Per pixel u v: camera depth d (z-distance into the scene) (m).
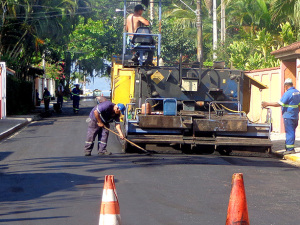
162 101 25.27
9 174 18.00
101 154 23.03
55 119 48.06
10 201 13.67
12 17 57.25
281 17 49.59
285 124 23.45
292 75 34.19
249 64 46.84
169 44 67.69
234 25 74.31
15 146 27.03
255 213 12.42
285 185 16.19
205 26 79.19
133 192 14.74
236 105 25.53
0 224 11.33
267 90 37.38
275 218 11.95
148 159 21.44
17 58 64.06
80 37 98.69
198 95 25.22
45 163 20.50
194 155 23.09
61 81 107.44
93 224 11.27
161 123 22.83
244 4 54.81
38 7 60.69
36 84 85.69
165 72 25.17
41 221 11.55
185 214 12.19
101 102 23.09
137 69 25.19
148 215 12.09
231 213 8.80
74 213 12.27
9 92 52.09
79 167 19.30
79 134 33.09
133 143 22.55
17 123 40.22
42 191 14.95
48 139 30.19
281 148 25.34
